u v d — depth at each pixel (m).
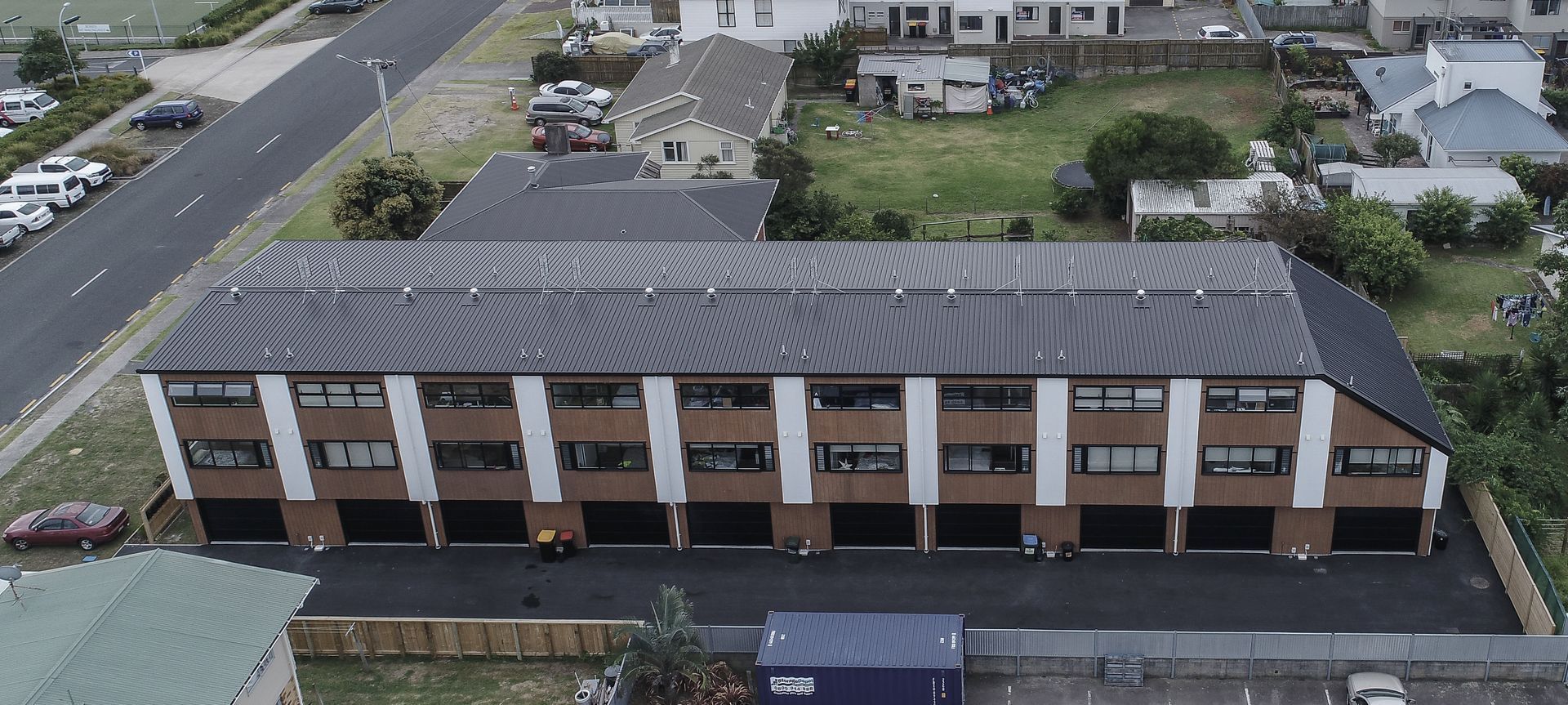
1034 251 61.19
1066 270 58.62
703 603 54.72
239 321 58.06
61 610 42.72
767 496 56.31
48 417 68.88
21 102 105.56
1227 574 54.66
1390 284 72.81
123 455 65.81
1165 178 80.56
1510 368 66.38
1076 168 90.19
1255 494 54.06
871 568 56.31
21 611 43.12
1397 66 98.94
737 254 62.81
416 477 57.19
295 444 56.75
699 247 64.12
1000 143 98.38
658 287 58.78
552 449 56.00
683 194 72.25
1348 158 89.69
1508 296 71.06
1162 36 116.50
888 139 100.06
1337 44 114.75
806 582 55.62
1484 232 79.56
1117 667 49.22
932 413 53.50
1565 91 98.12
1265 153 87.62
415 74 115.00
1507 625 50.94
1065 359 52.62
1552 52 110.31
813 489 55.88
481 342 56.00
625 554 58.16
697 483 56.28
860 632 48.88
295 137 102.69
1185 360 52.19
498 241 67.25
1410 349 69.06
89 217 90.56
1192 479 53.94
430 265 62.94
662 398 54.28
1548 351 64.50
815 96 109.31
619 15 121.81
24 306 79.44
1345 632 50.84
